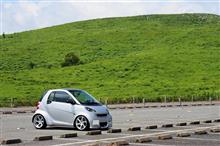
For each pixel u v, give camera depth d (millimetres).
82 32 193000
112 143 15664
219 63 129375
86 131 21703
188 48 150125
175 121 29031
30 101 61156
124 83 101500
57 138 18047
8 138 18672
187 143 16281
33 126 24797
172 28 194750
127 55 143500
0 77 107125
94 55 149500
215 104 61031
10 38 194125
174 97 73125
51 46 167125
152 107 52688
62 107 22625
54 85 96812
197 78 109938
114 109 47844
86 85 97938
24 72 119250
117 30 190750
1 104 56750
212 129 20641
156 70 119375
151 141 16828
